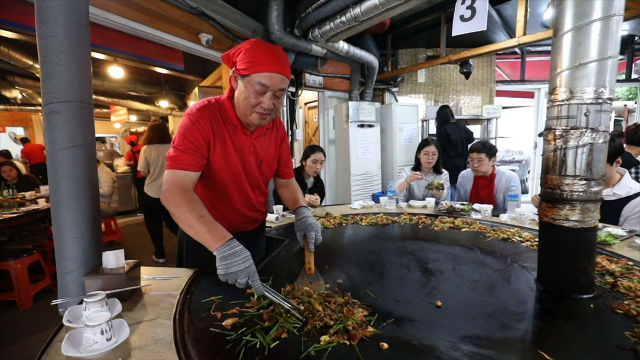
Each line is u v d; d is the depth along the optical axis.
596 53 0.88
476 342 0.80
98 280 0.99
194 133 1.14
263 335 0.83
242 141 1.26
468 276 1.18
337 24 2.86
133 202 6.04
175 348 0.78
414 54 4.75
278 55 1.08
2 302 2.56
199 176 1.22
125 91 5.44
